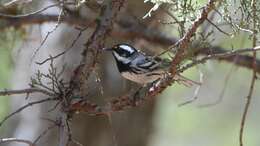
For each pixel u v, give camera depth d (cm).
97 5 920
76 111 850
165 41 1344
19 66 1418
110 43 1363
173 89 2014
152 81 1045
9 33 1285
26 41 1302
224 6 826
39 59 1384
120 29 1328
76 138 1413
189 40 795
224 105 2019
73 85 851
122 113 1474
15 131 1418
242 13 825
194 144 2012
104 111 855
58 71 1338
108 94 1364
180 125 2020
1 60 1552
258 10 827
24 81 1427
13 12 1236
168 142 2003
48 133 1368
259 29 838
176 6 845
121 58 1076
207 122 2028
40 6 1249
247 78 1947
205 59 825
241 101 2009
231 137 2023
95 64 874
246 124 2019
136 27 1333
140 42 1373
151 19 1315
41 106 1395
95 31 880
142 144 1519
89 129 1425
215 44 1241
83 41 1355
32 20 1238
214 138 2022
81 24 1133
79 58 1346
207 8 784
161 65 1017
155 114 1551
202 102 2002
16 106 1438
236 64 1272
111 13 884
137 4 1334
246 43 1399
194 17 838
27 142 788
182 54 805
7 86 1569
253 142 1998
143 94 879
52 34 1380
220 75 1914
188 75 1730
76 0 889
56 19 1241
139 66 1043
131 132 1492
